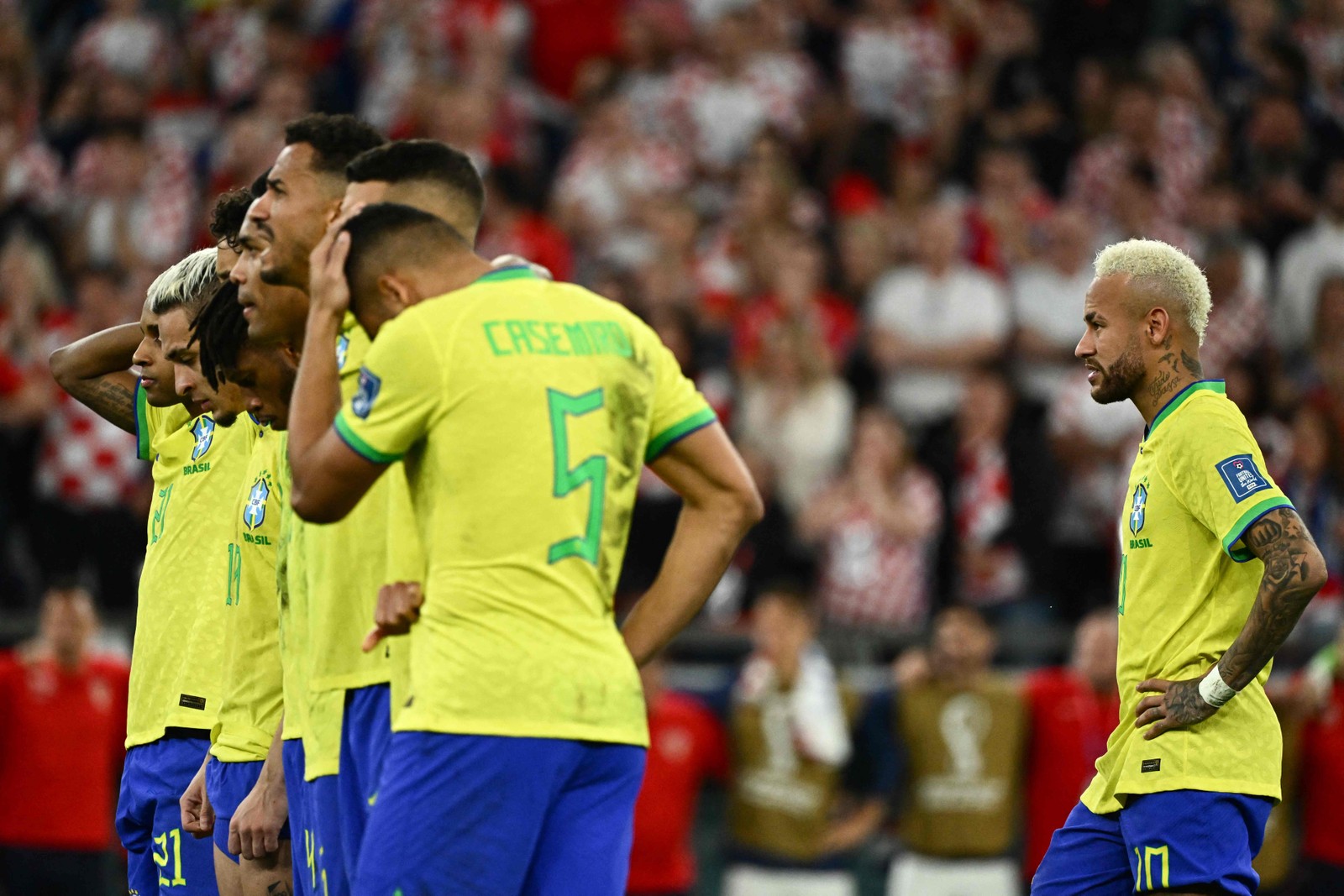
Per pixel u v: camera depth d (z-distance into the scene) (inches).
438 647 503.5
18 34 2030.0
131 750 698.2
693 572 560.4
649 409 541.3
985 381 1523.1
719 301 1683.1
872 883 1338.6
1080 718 1266.0
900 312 1647.4
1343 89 2123.5
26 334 1552.7
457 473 504.4
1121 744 660.7
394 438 502.6
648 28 1983.3
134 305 1712.6
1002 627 1432.1
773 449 1536.7
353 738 544.4
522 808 497.7
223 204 637.9
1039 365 1686.8
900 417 1626.5
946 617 1286.9
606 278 1593.3
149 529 716.7
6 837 1257.4
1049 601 1472.7
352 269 526.0
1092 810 671.1
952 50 2052.2
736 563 1451.8
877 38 1990.7
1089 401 1568.7
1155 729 640.4
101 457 1466.5
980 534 1477.6
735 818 1284.4
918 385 1631.4
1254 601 625.9
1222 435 638.5
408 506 522.9
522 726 497.4
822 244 1760.6
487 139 1852.9
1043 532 1481.3
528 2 2043.6
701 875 1352.1
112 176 1811.0
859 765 1294.3
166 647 687.1
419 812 494.9
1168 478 649.0
